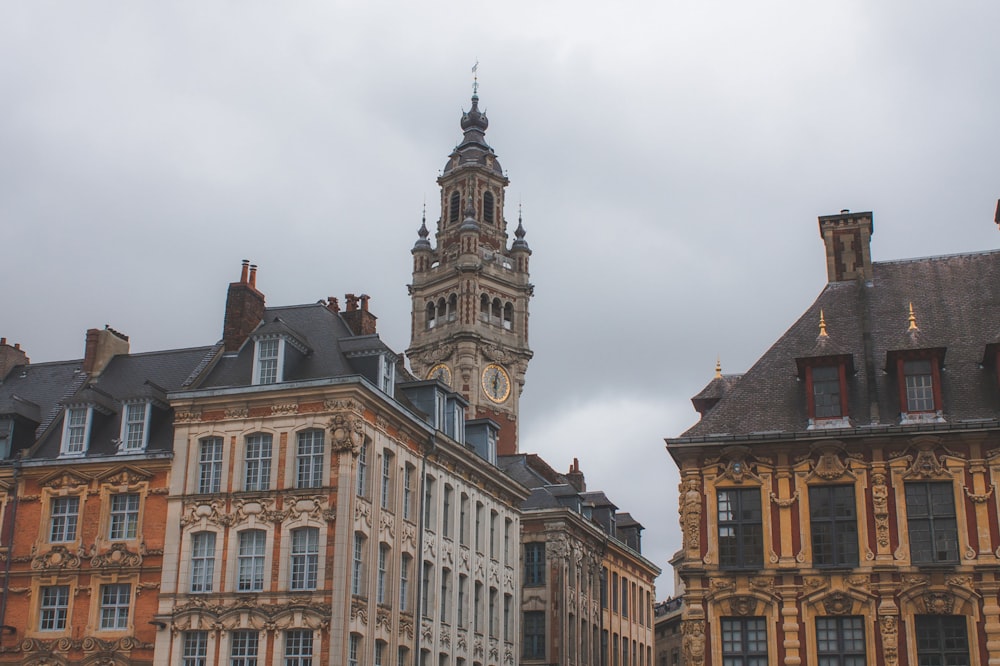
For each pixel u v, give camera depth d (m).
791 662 36.44
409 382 54.72
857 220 43.97
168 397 46.59
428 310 112.00
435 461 52.53
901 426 37.41
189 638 43.94
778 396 40.19
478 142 117.25
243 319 50.22
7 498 48.38
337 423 44.34
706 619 37.66
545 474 79.31
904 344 40.19
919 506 37.12
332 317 51.69
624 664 80.88
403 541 48.34
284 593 42.94
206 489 45.59
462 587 54.72
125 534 46.72
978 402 37.88
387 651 46.06
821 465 38.00
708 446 39.06
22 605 46.78
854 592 36.56
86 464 47.62
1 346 56.38
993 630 35.25
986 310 40.69
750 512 38.47
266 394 45.50
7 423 50.44
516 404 108.19
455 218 113.88
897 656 35.75
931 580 36.16
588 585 73.62
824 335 40.50
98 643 45.09
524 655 67.25
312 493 43.78
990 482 36.62
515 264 113.12
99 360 53.72
